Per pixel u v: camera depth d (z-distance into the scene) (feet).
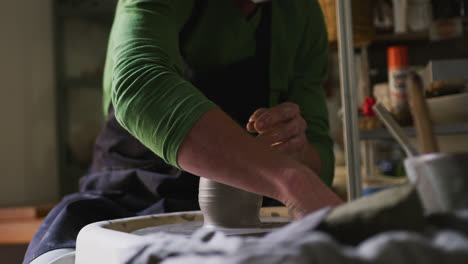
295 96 4.44
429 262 0.95
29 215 7.33
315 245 0.99
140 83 2.38
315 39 4.62
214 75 4.09
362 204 1.18
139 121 2.28
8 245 8.02
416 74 1.31
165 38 3.01
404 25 5.17
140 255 1.31
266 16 4.19
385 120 1.40
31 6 10.42
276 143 2.87
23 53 10.23
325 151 4.00
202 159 2.01
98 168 4.21
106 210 3.42
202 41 3.97
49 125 10.70
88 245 1.90
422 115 1.29
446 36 5.07
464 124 3.89
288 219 2.59
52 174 10.69
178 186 3.67
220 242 1.19
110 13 10.64
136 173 3.81
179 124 2.10
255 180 1.86
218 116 2.08
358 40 4.98
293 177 1.73
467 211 1.13
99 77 10.86
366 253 0.99
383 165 6.73
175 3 3.53
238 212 2.22
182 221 2.70
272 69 4.21
